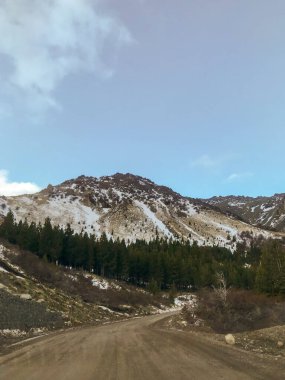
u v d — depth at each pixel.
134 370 11.24
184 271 122.94
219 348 16.94
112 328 36.22
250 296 52.72
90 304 67.81
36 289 55.91
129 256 117.19
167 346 17.97
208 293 53.44
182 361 12.96
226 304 48.56
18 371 11.59
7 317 30.73
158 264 118.25
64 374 10.85
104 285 90.00
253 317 46.50
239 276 108.19
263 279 72.50
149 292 106.12
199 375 10.29
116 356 14.59
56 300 55.56
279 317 46.53
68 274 84.12
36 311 38.38
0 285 47.59
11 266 66.94
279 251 94.75
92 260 108.25
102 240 118.44
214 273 113.56
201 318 47.56
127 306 78.38
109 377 10.21
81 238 113.69
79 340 22.38
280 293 68.62
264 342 18.19
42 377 10.45
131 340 21.61
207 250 173.75
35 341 22.88
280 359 13.30
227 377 9.97
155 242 170.38
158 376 10.22
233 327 43.91
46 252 98.75
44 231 102.62
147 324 44.97
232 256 177.00
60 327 37.38
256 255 191.12
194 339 21.75
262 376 10.09
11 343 21.78
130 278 121.06
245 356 14.20
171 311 88.31
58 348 18.19
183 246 167.12
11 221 109.75
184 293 119.38
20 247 91.12
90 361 13.38
